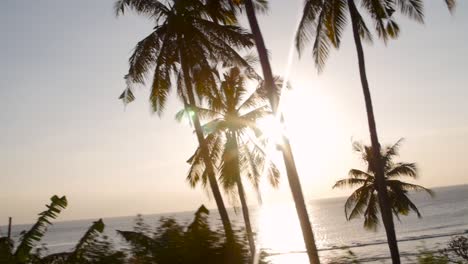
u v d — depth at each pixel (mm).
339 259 7660
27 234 8812
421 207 194375
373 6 19391
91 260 6680
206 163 22438
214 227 6691
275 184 27219
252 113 26406
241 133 26703
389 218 18656
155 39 22188
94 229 8047
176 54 22188
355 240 88562
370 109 18953
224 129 25547
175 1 21984
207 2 21734
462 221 102062
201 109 25719
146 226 6887
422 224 107688
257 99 26562
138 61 21875
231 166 25328
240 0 18078
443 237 70938
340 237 101438
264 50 16328
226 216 21703
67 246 114000
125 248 6734
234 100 26453
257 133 26516
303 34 19859
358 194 41594
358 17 20094
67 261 7891
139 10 22172
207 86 22125
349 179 42156
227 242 6566
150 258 6508
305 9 19766
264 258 7000
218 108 23875
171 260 6441
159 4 22172
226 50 22750
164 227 6691
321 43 20109
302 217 15133
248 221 25203
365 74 19047
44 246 8883
